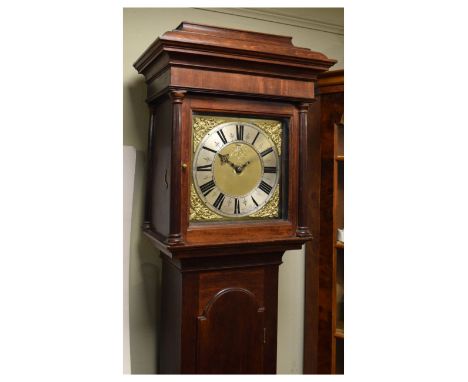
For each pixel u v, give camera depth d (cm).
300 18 234
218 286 174
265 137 173
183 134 158
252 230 169
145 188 202
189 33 154
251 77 163
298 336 243
